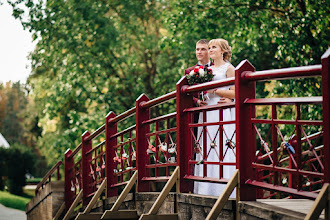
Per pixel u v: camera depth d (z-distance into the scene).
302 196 3.29
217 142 5.02
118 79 16.30
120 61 16.23
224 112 5.02
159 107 16.83
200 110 4.57
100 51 15.70
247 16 12.35
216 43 5.12
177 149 4.87
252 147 3.84
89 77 15.88
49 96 17.02
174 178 4.81
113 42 15.88
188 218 4.58
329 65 3.04
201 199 4.32
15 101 62.88
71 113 15.62
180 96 4.85
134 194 5.85
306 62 10.70
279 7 11.80
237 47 13.01
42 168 45.88
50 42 15.88
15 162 29.56
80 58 15.78
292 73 3.36
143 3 16.78
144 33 16.72
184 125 4.85
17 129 62.06
